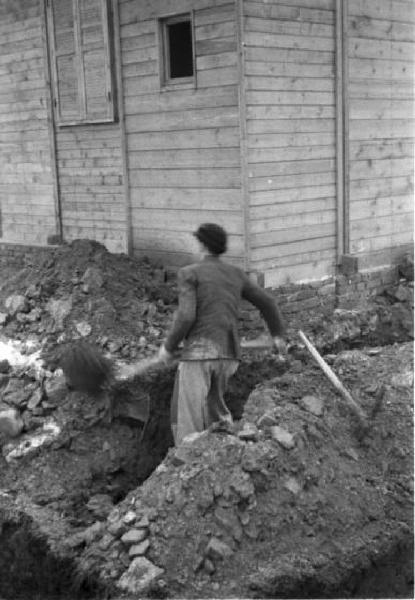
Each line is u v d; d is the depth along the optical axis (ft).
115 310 23.89
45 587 15.78
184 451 16.42
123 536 15.03
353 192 27.71
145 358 21.80
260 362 22.82
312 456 16.56
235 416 22.00
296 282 26.11
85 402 20.27
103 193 29.35
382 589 15.29
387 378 20.18
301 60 25.07
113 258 26.68
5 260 33.86
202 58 24.39
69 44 29.22
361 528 15.71
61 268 26.17
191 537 14.82
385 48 28.02
